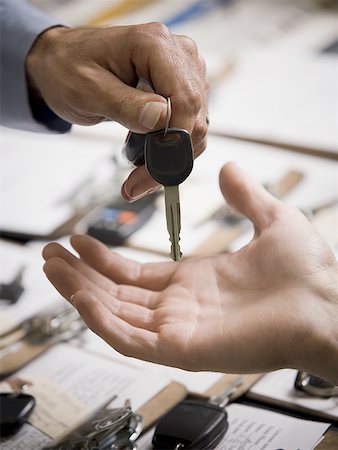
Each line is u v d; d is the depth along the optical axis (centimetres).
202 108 65
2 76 86
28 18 84
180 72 63
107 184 106
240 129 117
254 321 61
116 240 94
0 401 70
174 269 72
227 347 60
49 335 81
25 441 67
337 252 86
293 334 60
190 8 157
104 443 65
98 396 71
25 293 88
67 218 100
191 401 67
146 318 66
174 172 61
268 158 109
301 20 150
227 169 75
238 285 68
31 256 95
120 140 118
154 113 60
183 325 63
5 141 121
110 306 66
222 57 139
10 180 111
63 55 70
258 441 63
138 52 65
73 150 116
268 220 71
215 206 99
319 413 66
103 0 159
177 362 61
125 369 75
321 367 60
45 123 89
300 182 102
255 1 159
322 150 109
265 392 70
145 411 69
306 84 127
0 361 77
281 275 66
